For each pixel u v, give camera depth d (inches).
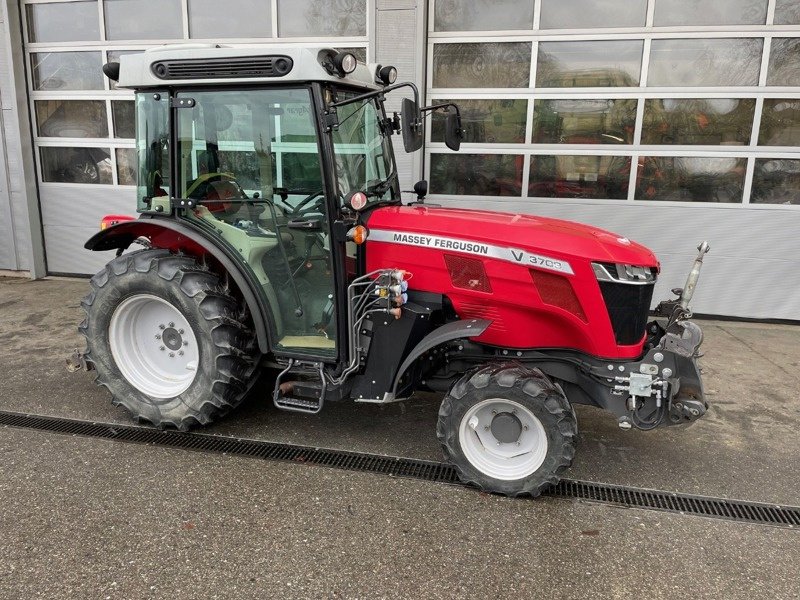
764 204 225.5
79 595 86.7
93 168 277.0
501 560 96.2
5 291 261.0
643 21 221.8
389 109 238.4
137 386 137.8
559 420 108.3
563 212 239.9
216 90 120.3
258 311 127.4
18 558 94.0
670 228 233.8
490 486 113.6
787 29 212.1
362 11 237.5
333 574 92.0
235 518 105.5
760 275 230.7
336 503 110.7
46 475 117.6
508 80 235.6
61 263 290.5
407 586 89.8
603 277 111.0
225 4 249.8
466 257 119.0
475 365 128.0
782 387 169.6
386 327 119.7
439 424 116.2
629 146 230.8
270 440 135.1
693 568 95.3
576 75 230.4
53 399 153.1
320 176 117.2
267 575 91.5
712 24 217.6
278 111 117.6
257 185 124.4
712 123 224.4
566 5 225.8
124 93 265.3
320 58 111.2
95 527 102.0
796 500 115.3
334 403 156.2
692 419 111.5
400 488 116.6
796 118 219.0
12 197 282.2
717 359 191.5
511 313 120.5
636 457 131.0
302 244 124.5
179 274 127.0
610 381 115.0
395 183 144.4
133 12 259.1
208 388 129.3
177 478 118.0
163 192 131.6
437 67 239.9
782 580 92.9
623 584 91.4
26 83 274.4
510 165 241.4
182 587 88.7
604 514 109.7
